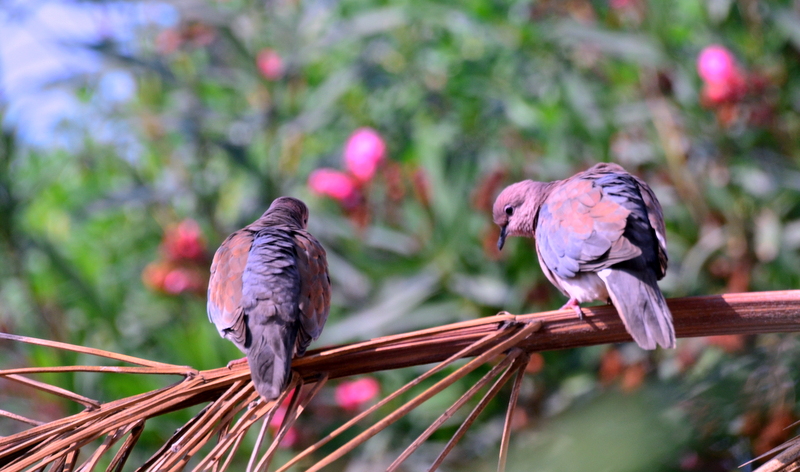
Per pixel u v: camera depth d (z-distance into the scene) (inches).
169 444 186.2
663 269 270.5
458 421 421.4
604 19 511.8
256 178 495.8
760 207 449.7
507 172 462.6
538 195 338.0
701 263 430.3
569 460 336.8
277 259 258.7
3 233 471.5
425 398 174.4
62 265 473.4
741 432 312.8
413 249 454.0
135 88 565.6
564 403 406.6
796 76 460.1
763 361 308.2
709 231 450.3
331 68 577.6
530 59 519.8
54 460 179.6
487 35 522.9
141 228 547.2
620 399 345.1
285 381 199.6
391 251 455.2
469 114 519.2
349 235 446.6
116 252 550.9
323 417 427.8
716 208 450.6
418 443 175.5
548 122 486.3
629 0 488.1
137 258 540.4
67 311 486.6
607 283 242.7
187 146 544.7
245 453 390.6
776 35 460.8
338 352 211.3
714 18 470.0
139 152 570.3
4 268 476.1
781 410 302.5
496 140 500.1
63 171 570.6
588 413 345.1
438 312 436.8
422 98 534.9
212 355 419.5
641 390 351.9
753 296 212.1
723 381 311.4
